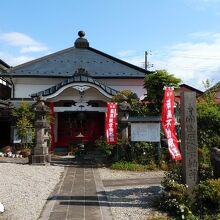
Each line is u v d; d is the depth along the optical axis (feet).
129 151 62.69
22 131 77.87
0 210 31.14
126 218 30.17
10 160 69.77
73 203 35.40
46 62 96.22
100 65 96.02
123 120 64.44
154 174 54.49
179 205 30.83
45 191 40.63
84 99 84.94
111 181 48.34
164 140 63.00
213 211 30.81
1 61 98.48
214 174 35.91
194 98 34.63
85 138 88.28
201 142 50.96
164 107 44.98
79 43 104.42
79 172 56.29
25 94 89.86
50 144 81.20
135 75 89.92
